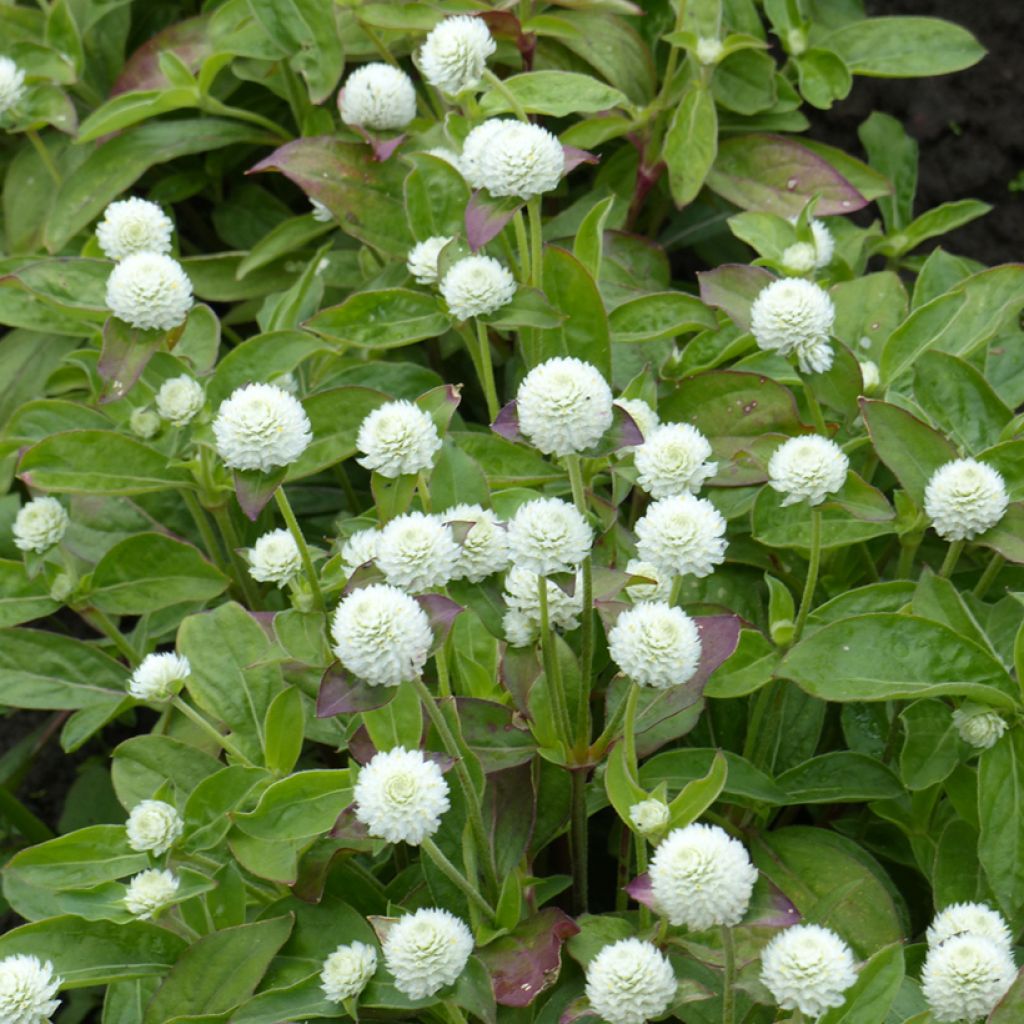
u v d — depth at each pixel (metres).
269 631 0.99
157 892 0.92
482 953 0.91
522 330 1.05
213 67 1.18
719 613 0.97
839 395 1.01
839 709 1.06
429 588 0.90
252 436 0.92
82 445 1.04
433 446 0.91
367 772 0.87
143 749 1.00
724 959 0.88
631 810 0.89
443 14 1.14
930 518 0.98
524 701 0.93
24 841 1.17
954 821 0.97
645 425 0.98
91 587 1.07
